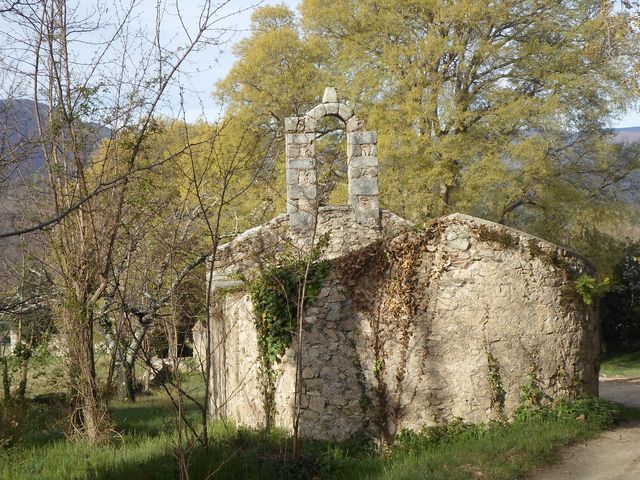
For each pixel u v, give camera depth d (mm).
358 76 27594
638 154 29984
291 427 12867
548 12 27625
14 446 13070
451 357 12492
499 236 12586
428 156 25875
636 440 11359
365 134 17000
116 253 16125
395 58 26859
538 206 28984
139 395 23172
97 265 13438
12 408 14688
